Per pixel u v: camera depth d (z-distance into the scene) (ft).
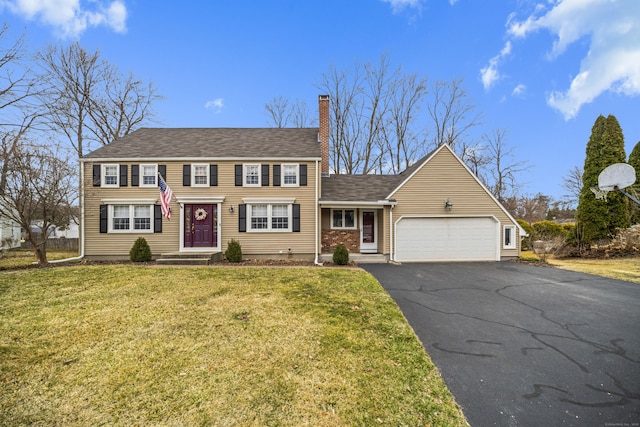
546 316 18.84
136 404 9.98
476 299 22.54
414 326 17.19
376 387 11.07
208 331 15.72
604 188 22.66
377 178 52.03
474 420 9.45
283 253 42.91
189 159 42.47
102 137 69.00
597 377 11.95
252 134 51.03
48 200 35.65
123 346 13.99
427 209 43.29
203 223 42.93
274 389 10.82
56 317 17.57
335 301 21.17
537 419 9.52
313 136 51.19
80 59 64.49
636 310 19.98
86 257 41.57
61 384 11.05
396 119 80.38
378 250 46.39
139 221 42.34
